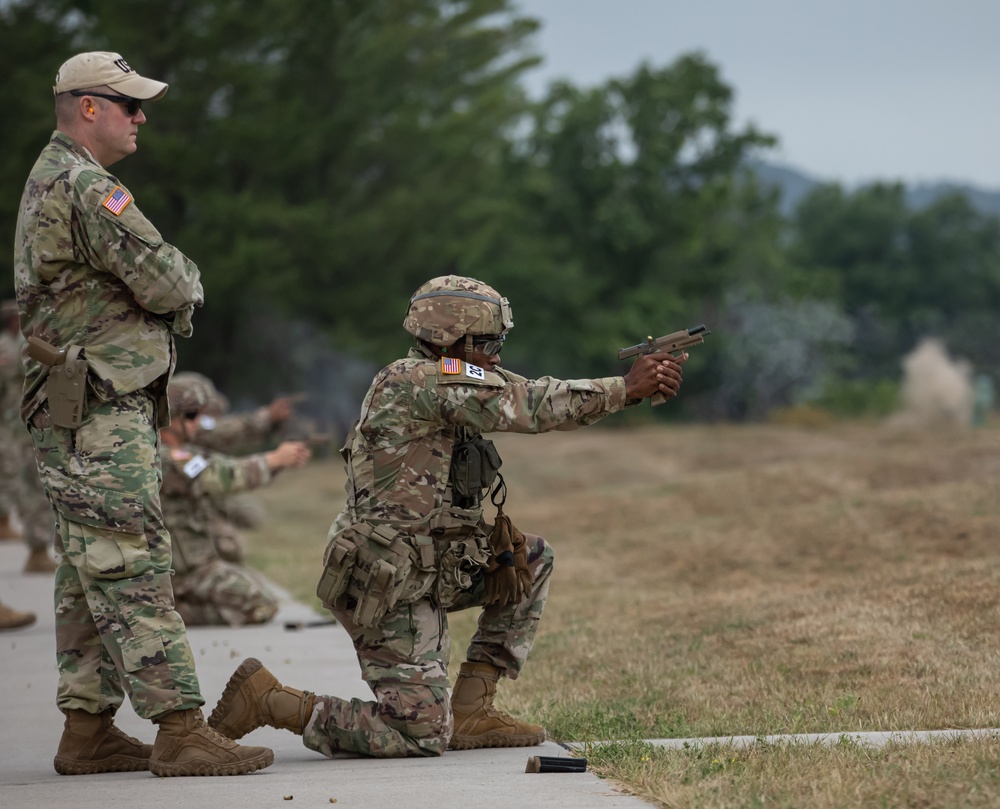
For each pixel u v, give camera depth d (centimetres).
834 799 901
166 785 1044
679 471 5678
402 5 9450
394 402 1142
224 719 1159
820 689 1427
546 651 1778
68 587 1137
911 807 885
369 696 1480
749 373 12200
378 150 9306
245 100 8369
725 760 1047
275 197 8594
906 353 17712
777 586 2270
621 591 2411
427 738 1150
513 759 1133
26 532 3023
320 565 3031
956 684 1412
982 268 18388
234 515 4038
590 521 3662
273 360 9438
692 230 12062
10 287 8138
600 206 11919
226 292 8181
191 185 8125
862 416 10200
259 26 8150
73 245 1081
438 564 1148
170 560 1109
